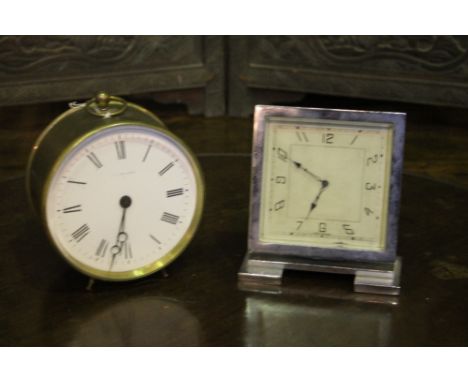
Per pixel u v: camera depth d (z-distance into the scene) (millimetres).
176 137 536
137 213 544
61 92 926
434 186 721
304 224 557
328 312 534
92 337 511
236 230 635
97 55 931
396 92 917
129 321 526
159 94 992
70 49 917
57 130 541
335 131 541
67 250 536
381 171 541
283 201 555
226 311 536
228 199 687
